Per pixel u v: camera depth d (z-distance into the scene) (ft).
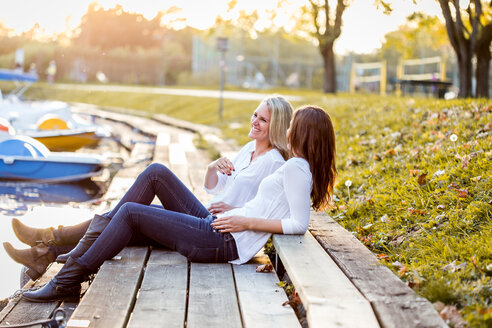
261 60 134.41
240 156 13.98
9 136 30.45
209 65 133.18
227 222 11.31
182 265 11.39
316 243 10.96
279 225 11.14
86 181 31.27
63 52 121.90
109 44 132.67
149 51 139.44
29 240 13.33
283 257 10.19
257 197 11.68
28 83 54.39
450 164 15.51
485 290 8.57
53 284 11.23
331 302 7.97
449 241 11.14
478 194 12.82
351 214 15.24
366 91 89.35
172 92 93.81
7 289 14.60
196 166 28.60
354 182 18.13
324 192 11.61
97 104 90.74
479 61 29.53
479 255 10.02
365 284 8.80
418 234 12.29
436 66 105.50
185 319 9.42
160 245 12.46
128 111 75.97
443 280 9.18
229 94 86.17
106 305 9.25
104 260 11.29
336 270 9.43
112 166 35.14
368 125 27.78
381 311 7.70
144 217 11.30
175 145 38.45
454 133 19.12
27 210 24.12
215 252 11.39
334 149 11.47
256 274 10.87
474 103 22.80
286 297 9.68
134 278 10.52
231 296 9.83
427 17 36.70
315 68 134.31
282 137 12.84
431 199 13.73
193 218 11.54
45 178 30.12
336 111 34.94
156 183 12.44
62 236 13.12
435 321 7.39
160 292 9.88
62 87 106.01
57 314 9.62
